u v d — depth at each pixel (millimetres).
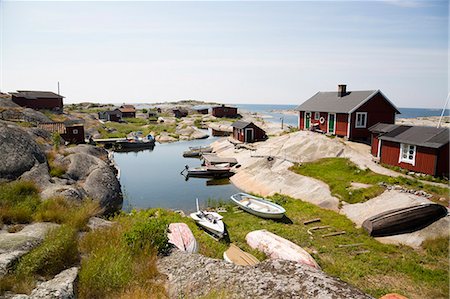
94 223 12000
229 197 25094
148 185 29328
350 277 11562
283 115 151125
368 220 15852
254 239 14359
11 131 18703
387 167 24328
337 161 26375
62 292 6109
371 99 33344
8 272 6605
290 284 6938
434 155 20859
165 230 10547
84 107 143000
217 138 65562
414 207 15484
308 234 15820
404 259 12938
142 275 8094
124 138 55344
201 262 8938
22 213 10812
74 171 20719
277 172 26859
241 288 7137
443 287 10742
